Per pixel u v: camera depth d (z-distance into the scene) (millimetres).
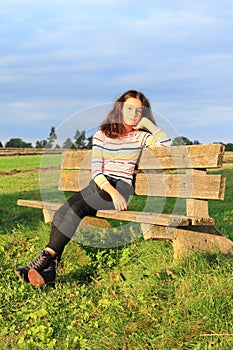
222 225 7785
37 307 4758
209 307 4012
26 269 5031
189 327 3873
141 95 5469
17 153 24656
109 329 4164
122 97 5453
